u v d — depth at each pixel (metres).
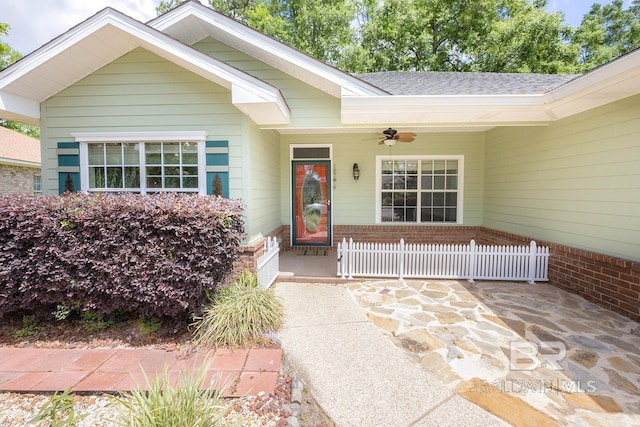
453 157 7.75
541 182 5.65
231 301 3.61
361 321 3.85
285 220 7.86
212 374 2.75
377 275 5.53
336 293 4.87
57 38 4.25
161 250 3.32
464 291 4.94
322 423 2.22
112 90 4.91
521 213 6.22
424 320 3.87
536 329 3.62
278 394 2.52
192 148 4.95
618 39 17.81
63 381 2.66
